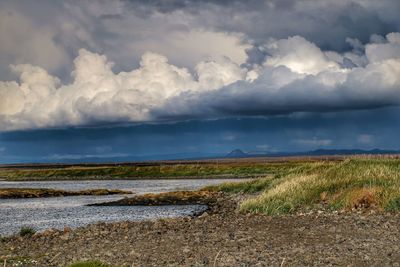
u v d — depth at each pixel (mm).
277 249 21141
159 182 125375
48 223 42188
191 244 23203
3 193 80438
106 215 48062
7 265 20203
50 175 171125
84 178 159500
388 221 27656
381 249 20297
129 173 162500
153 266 18641
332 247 21141
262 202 37938
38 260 21188
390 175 38000
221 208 48781
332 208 34344
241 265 18031
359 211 32531
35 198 77625
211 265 18281
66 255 22188
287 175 54969
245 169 149000
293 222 29656
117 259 20281
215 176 142625
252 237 24594
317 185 38531
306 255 19547
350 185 37000
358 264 17812
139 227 30812
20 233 31797
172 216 44844
